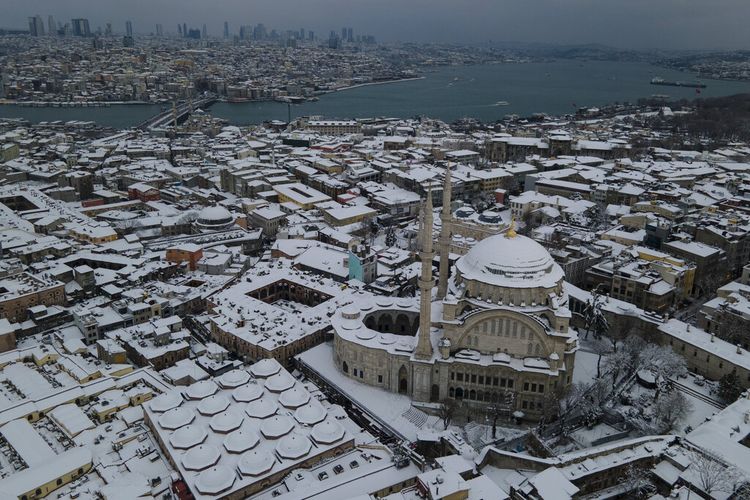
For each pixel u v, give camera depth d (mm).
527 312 195500
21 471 157375
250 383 199250
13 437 173125
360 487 152125
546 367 195125
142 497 147000
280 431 174375
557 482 139375
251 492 156500
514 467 157250
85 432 177500
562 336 193500
